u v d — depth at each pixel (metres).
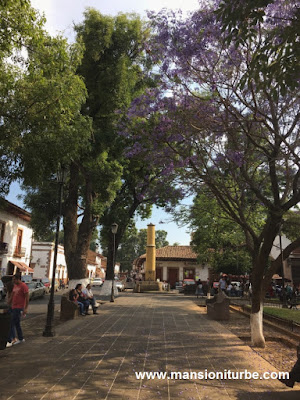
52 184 18.05
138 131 9.56
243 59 8.01
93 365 5.95
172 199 10.77
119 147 15.97
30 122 6.98
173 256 45.66
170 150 9.69
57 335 8.87
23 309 7.82
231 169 9.30
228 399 4.53
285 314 13.40
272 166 7.90
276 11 6.07
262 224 20.94
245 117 8.54
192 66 8.10
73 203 16.17
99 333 9.30
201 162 9.77
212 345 7.98
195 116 8.55
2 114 6.73
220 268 29.61
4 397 4.33
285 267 33.94
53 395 4.46
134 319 12.56
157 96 9.01
